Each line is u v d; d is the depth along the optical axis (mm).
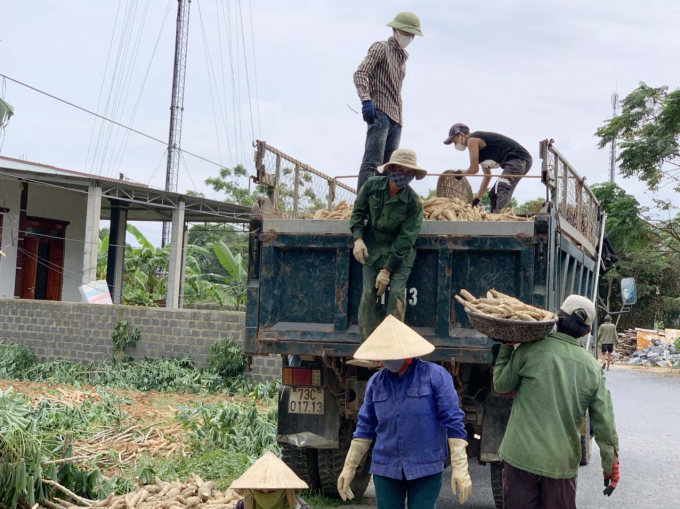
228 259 25734
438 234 5832
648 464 8750
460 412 4176
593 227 9773
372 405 4320
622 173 25188
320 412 6477
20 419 5566
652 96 24250
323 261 6191
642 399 15719
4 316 16203
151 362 14867
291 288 6234
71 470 5793
